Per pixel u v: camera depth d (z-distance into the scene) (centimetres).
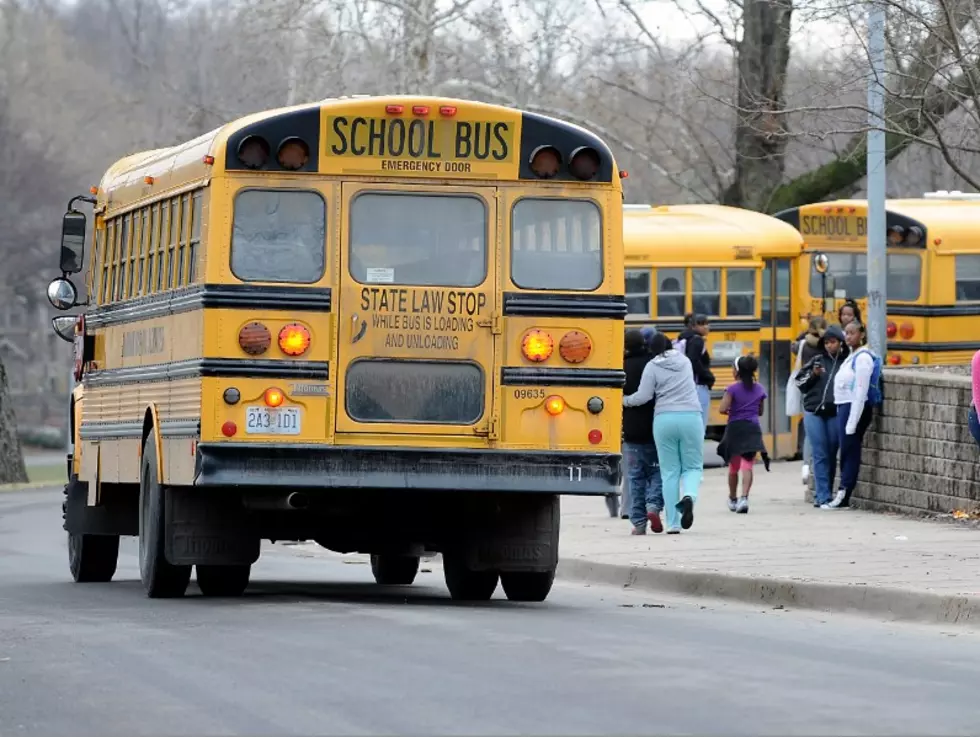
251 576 5272
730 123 10369
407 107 4000
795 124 8400
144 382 4397
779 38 9025
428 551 4528
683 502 5544
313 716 2589
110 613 3875
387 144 4000
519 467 4000
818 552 4925
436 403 4000
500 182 4028
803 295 9025
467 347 4000
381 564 5028
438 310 4000
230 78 13188
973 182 6212
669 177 10525
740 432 6306
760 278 8925
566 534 5784
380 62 11319
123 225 4725
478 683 2853
